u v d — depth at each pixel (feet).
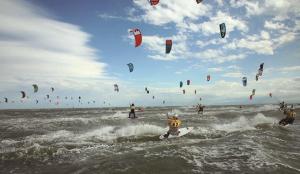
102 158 32.42
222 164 28.89
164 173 25.96
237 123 74.23
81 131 59.93
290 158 31.42
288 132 55.83
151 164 29.01
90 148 39.06
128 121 86.22
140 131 55.06
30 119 100.48
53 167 29.30
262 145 39.58
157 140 45.98
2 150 37.37
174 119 50.57
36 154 35.24
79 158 32.91
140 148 38.17
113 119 94.63
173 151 35.50
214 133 53.11
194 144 40.88
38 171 28.02
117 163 29.68
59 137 49.60
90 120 91.04
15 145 41.29
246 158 31.30
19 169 28.96
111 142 44.21
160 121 85.35
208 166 28.17
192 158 31.55
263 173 25.41
